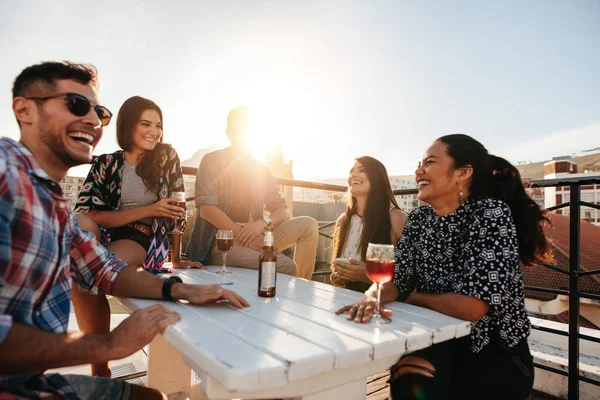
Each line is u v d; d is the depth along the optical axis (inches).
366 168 92.0
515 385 52.1
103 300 69.6
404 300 58.3
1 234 31.9
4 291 32.8
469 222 56.7
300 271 111.9
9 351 31.8
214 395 30.3
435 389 49.3
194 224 101.2
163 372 74.6
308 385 33.8
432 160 61.0
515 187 60.2
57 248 37.5
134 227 80.7
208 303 49.1
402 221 89.1
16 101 40.9
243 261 95.0
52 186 37.6
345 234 97.7
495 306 49.5
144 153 84.7
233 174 103.8
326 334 37.4
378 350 34.7
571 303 79.0
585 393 82.3
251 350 31.5
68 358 34.4
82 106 41.7
